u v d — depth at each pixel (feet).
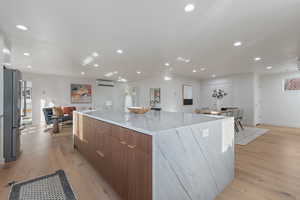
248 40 8.89
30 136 14.15
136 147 4.25
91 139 7.70
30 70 17.99
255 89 19.51
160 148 3.71
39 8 5.79
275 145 11.19
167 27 7.36
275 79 19.72
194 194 4.59
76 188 5.79
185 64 14.97
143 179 3.96
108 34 8.14
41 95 20.62
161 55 11.93
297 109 18.02
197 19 6.61
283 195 5.37
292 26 7.17
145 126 4.40
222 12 6.06
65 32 7.88
